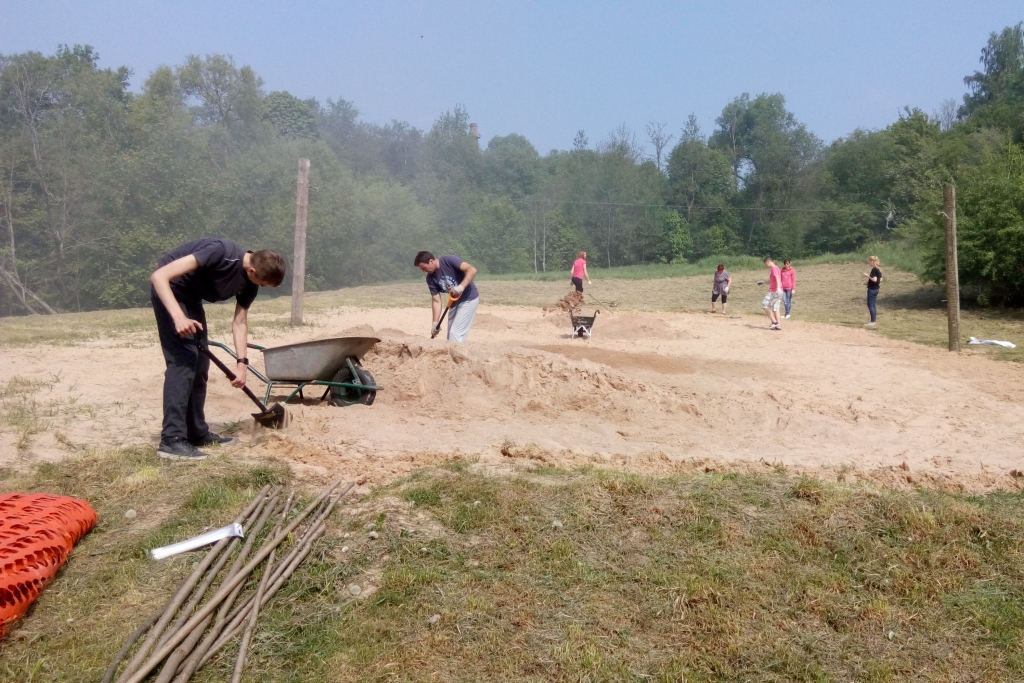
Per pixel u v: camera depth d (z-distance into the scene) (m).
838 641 3.96
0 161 38.47
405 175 63.38
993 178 22.67
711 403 8.56
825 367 12.33
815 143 68.44
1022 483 6.12
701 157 64.88
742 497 5.27
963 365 12.80
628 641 3.86
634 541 4.70
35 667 3.48
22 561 3.85
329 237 46.56
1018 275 22.47
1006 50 81.25
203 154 46.41
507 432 7.05
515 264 57.62
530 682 3.54
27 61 41.81
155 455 5.82
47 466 5.48
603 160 67.81
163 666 3.48
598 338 15.91
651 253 62.44
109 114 45.75
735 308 26.00
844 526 4.93
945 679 3.72
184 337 5.64
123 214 42.00
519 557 4.48
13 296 39.78
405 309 21.38
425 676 3.54
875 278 19.39
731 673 3.68
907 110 65.19
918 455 6.87
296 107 65.00
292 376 7.27
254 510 4.89
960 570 4.60
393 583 4.18
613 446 6.82
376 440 6.58
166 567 4.28
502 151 68.81
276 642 3.75
